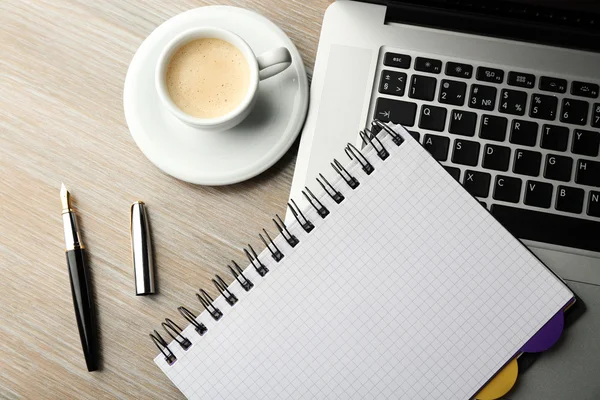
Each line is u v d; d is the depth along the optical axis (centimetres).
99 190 57
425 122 54
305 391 46
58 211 57
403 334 46
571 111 54
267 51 55
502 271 45
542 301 45
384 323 46
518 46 55
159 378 55
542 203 53
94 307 56
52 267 57
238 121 53
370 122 54
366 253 46
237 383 46
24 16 59
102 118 58
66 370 56
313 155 55
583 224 53
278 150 55
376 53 55
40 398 56
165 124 56
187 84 53
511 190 53
